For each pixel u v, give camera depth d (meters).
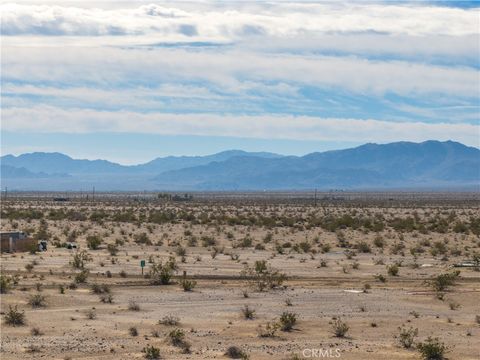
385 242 88.69
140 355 31.08
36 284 50.19
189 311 41.06
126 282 52.66
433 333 35.84
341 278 55.97
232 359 30.56
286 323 36.31
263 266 58.59
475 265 64.50
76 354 31.36
